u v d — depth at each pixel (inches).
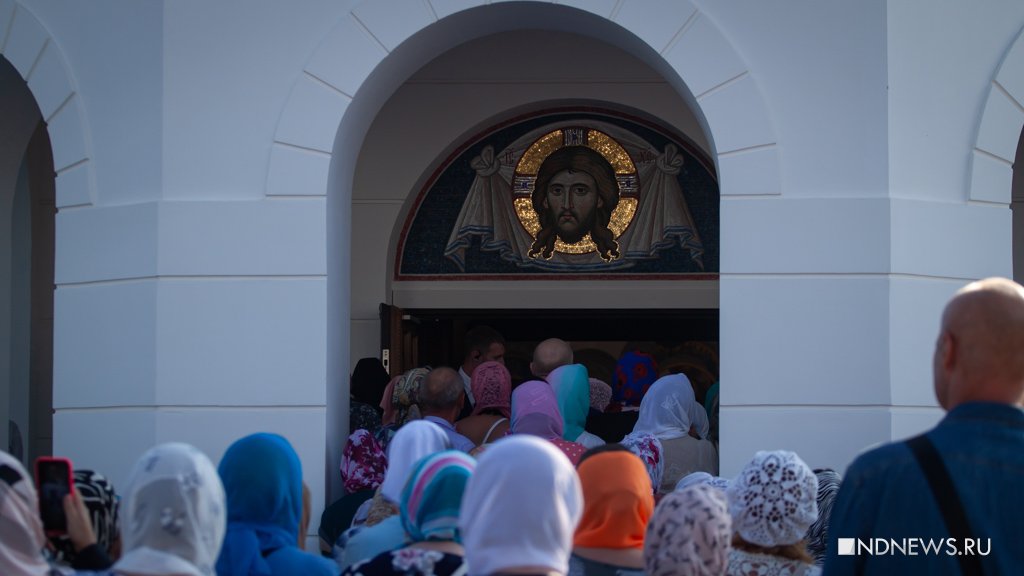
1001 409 101.2
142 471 109.3
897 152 225.6
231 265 228.7
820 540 176.2
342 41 232.4
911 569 100.3
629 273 374.3
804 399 222.2
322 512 224.2
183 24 232.7
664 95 363.6
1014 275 366.6
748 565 134.1
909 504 100.4
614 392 283.6
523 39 366.0
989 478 99.1
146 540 107.3
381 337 357.1
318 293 227.9
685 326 494.6
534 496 96.3
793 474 133.4
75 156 237.8
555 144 376.8
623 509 132.3
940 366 105.4
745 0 229.5
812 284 223.9
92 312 234.1
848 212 223.9
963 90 231.0
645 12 231.5
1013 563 97.8
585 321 494.9
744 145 227.6
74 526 120.0
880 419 221.0
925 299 225.3
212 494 110.8
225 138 231.0
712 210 372.5
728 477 221.9
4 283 315.6
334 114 231.3
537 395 203.6
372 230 370.0
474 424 225.5
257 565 127.8
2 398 319.6
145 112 233.3
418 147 370.3
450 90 369.4
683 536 114.4
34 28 242.8
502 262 377.1
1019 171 365.1
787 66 227.6
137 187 233.1
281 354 227.0
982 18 232.5
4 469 111.7
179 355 227.3
